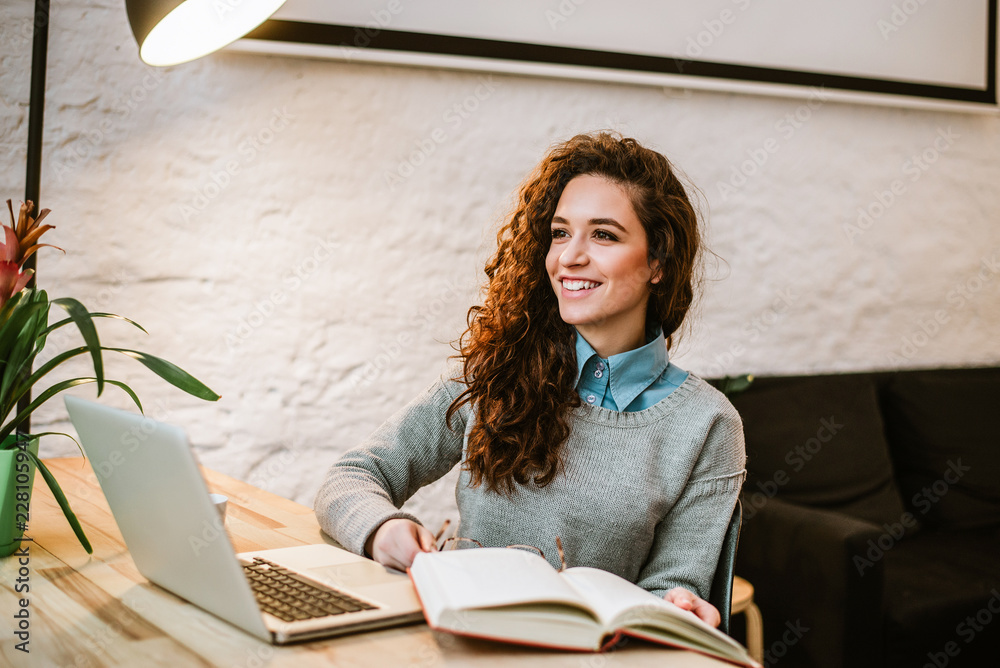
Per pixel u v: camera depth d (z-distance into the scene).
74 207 1.72
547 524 1.05
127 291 1.77
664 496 1.05
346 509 1.00
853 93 2.28
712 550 1.05
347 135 1.91
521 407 1.07
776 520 1.79
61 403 1.72
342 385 1.95
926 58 2.36
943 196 2.47
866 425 2.12
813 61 2.24
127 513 0.82
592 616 0.70
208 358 1.84
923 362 2.47
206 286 1.83
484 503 1.09
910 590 1.70
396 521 0.94
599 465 1.06
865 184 2.38
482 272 2.04
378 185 1.94
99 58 1.72
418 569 0.79
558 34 2.00
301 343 1.91
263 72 1.84
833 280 2.36
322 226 1.91
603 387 1.11
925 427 2.19
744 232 2.25
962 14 2.39
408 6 1.88
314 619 0.73
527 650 0.70
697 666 0.69
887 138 2.39
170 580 0.82
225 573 0.70
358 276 1.94
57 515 1.19
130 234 1.76
